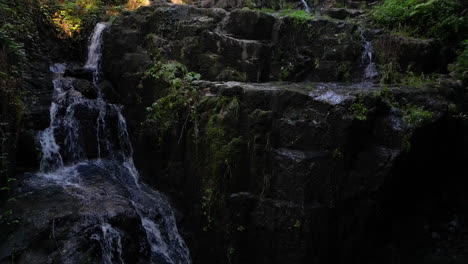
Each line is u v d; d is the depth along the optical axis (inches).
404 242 228.4
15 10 265.1
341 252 201.2
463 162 261.4
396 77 255.6
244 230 206.5
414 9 292.5
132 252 184.7
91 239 166.4
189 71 268.4
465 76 250.8
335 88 223.0
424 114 205.0
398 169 198.5
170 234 222.1
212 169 211.9
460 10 288.5
